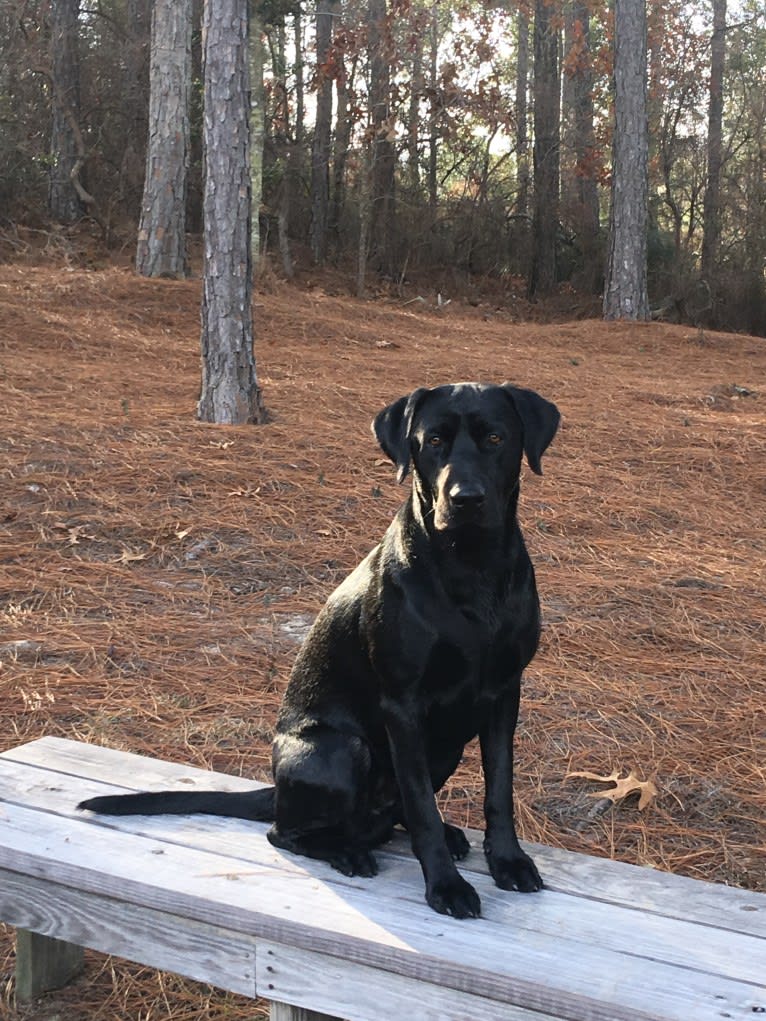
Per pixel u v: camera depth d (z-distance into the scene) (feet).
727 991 5.60
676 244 54.54
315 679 7.09
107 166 47.01
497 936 5.99
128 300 26.30
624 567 12.84
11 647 10.59
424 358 24.04
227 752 9.21
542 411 6.84
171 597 11.69
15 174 44.39
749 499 15.72
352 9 46.65
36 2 45.55
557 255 58.95
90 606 11.46
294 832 6.80
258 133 34.47
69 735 9.32
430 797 6.48
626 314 36.99
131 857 6.61
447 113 52.08
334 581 12.16
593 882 6.52
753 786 8.99
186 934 6.36
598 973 5.71
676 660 10.85
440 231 56.49
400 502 14.29
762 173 57.88
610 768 9.16
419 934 5.98
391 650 6.55
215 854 6.70
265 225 49.73
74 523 13.11
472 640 6.49
